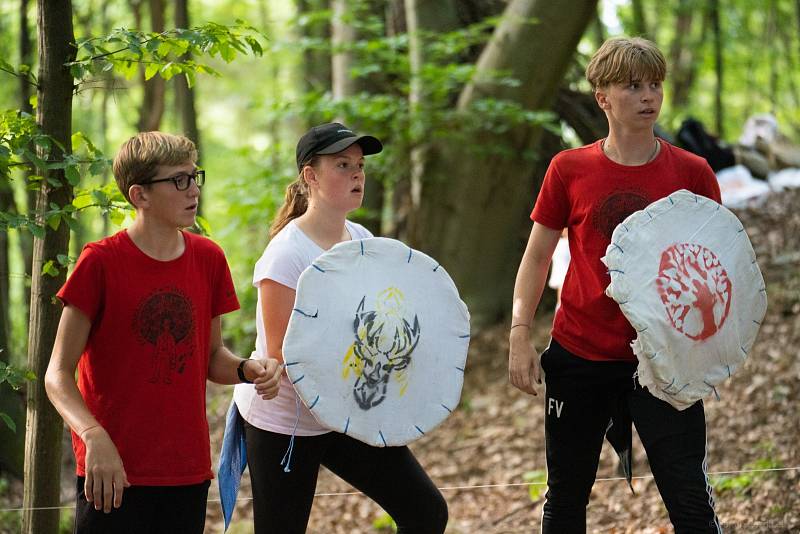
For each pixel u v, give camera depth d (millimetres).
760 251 13062
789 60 25922
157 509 4656
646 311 5004
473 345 13430
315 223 5410
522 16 13109
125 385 4547
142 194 4570
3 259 11125
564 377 5387
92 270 4488
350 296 5051
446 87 13211
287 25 14008
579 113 15172
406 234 14641
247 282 15367
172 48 5895
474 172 13680
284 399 5250
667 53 26031
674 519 4965
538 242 5543
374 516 9273
